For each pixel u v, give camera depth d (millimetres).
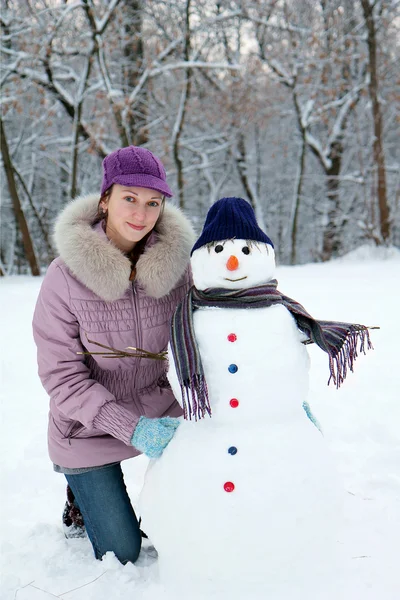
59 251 2154
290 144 18797
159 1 14602
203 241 1973
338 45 15070
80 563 2215
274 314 1890
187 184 18375
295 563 1842
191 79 14852
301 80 16594
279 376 1857
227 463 1835
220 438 1869
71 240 2102
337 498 1920
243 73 15148
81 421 2096
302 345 1960
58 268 2176
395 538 2258
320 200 18781
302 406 2055
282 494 1813
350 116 16953
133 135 14922
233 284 1903
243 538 1802
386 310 6250
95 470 2184
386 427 3316
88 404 2068
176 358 1867
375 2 14039
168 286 2184
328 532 1886
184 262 2223
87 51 13398
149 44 15117
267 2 15422
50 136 15242
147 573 2135
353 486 2707
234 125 16750
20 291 9102
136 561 2234
